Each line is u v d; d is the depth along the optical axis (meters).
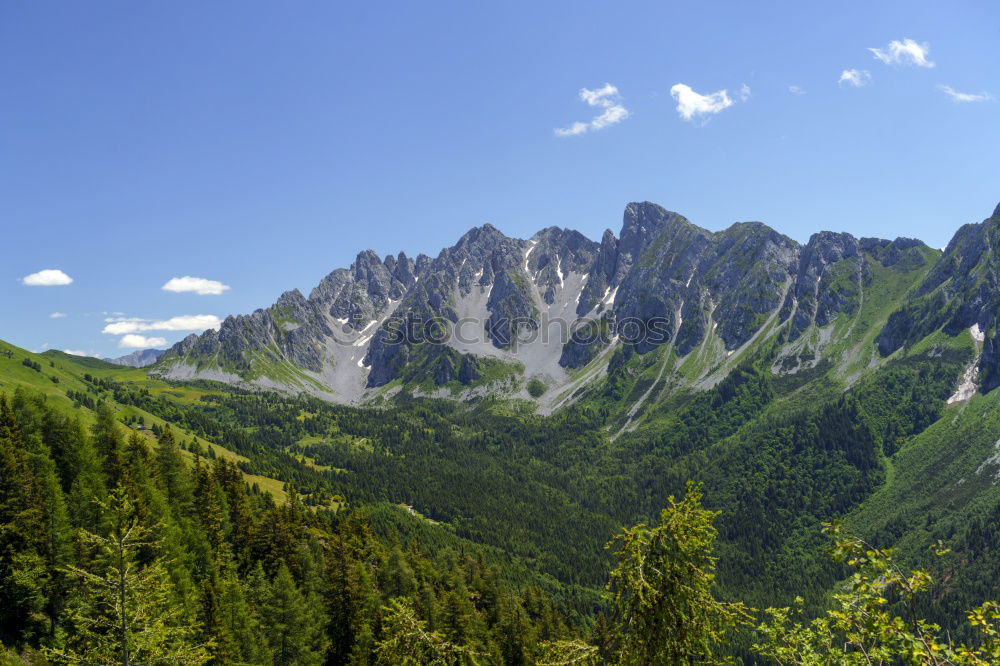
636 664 19.58
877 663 19.45
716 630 20.66
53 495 70.12
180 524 87.94
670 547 20.14
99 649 35.34
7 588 61.66
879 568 18.94
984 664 17.20
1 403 87.81
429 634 24.36
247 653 68.81
